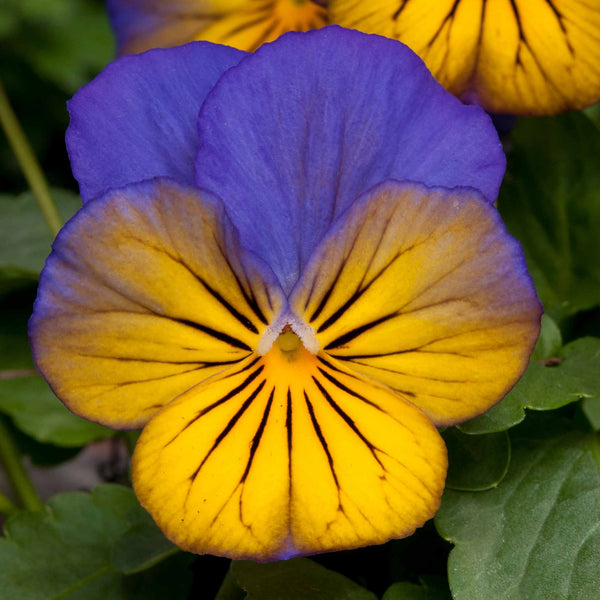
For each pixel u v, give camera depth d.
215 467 0.19
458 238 0.19
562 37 0.21
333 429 0.20
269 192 0.20
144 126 0.20
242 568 0.21
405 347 0.19
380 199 0.19
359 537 0.19
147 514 0.22
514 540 0.21
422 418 0.19
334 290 0.19
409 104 0.20
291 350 0.20
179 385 0.20
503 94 0.22
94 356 0.19
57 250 0.19
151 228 0.19
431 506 0.19
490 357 0.19
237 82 0.19
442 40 0.21
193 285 0.19
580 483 0.21
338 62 0.19
